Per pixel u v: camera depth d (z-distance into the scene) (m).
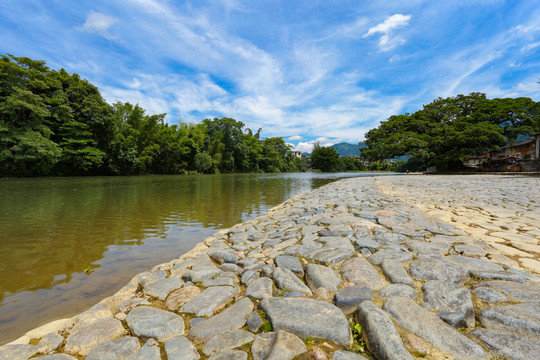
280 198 9.89
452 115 28.73
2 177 20.64
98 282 2.81
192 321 1.76
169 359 1.40
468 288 1.94
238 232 4.18
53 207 7.31
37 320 2.10
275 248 3.13
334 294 1.90
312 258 2.66
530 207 5.26
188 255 3.27
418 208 5.52
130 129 31.64
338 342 1.44
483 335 1.40
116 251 3.80
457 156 25.31
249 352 1.41
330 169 77.44
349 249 2.82
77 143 24.47
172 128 37.94
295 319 1.60
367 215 4.62
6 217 5.99
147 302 2.07
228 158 50.47
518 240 3.04
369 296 1.83
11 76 20.05
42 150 20.03
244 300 1.97
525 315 1.49
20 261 3.39
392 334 1.37
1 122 19.22
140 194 10.66
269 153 65.75
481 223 3.95
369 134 31.16
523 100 27.42
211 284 2.27
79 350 1.52
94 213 6.52
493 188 9.23
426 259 2.44
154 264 3.33
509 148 32.62
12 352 1.52
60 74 25.52
